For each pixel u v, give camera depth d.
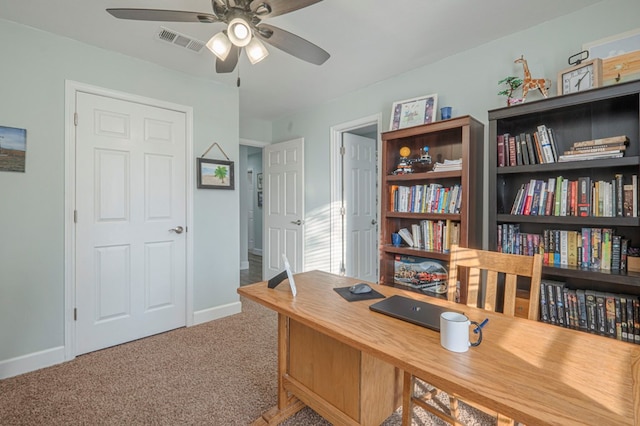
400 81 2.95
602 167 1.80
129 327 2.55
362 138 4.04
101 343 2.41
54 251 2.21
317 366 1.54
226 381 1.97
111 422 1.59
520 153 2.02
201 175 2.92
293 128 4.21
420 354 0.89
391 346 0.94
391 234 2.77
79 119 2.31
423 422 1.59
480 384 0.74
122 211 2.52
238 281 3.25
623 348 0.93
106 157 2.44
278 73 2.90
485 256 1.46
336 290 1.54
